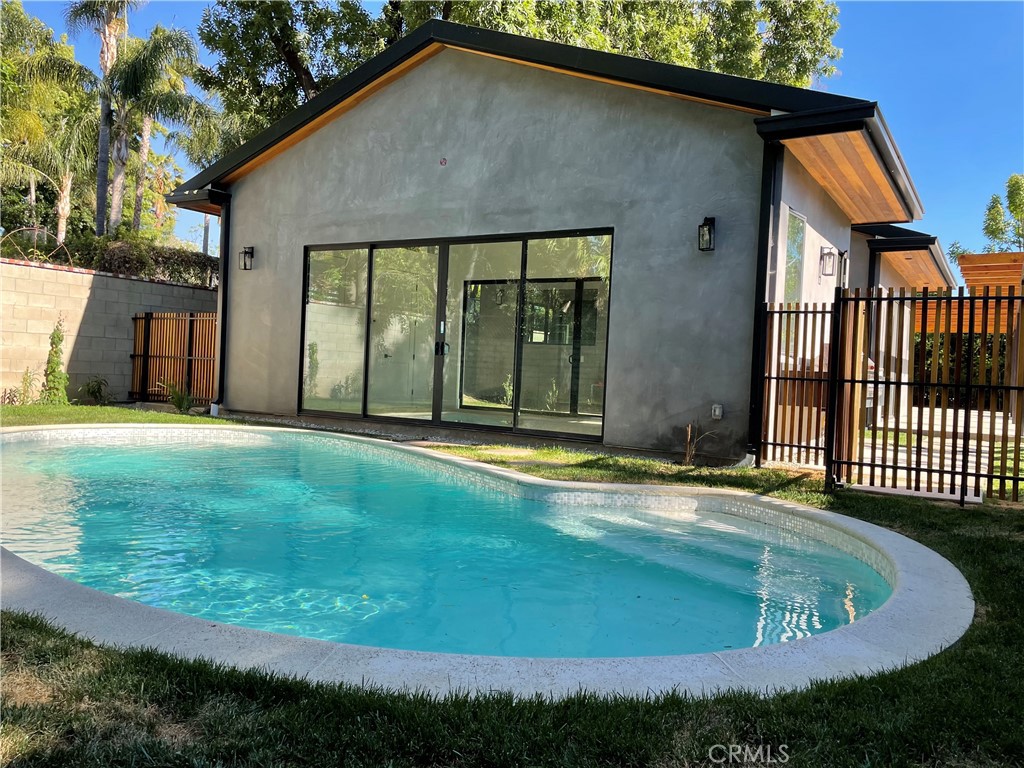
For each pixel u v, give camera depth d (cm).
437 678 211
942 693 210
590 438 816
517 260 875
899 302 566
